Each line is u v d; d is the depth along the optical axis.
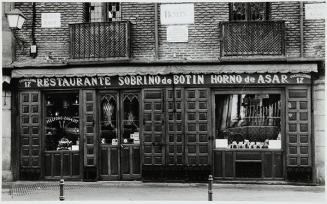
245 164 16.84
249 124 16.91
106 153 17.38
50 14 17.62
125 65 17.02
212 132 16.89
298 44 16.69
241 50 16.59
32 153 17.48
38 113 17.45
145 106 17.02
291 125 16.58
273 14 16.86
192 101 16.88
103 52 17.06
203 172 16.83
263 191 15.42
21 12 16.03
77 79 17.28
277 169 16.72
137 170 17.23
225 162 16.88
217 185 16.41
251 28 16.59
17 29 17.20
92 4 17.62
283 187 16.05
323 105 16.38
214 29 17.00
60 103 17.58
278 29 16.50
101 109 17.44
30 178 17.44
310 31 16.64
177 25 17.09
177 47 17.08
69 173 17.44
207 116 16.81
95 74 17.11
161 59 17.08
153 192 15.27
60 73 17.28
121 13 17.41
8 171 17.39
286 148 16.58
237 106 16.95
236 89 16.84
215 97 17.03
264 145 16.83
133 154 17.25
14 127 17.52
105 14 17.53
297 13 16.75
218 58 16.66
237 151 16.84
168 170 16.91
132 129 17.30
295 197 14.43
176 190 15.58
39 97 17.45
